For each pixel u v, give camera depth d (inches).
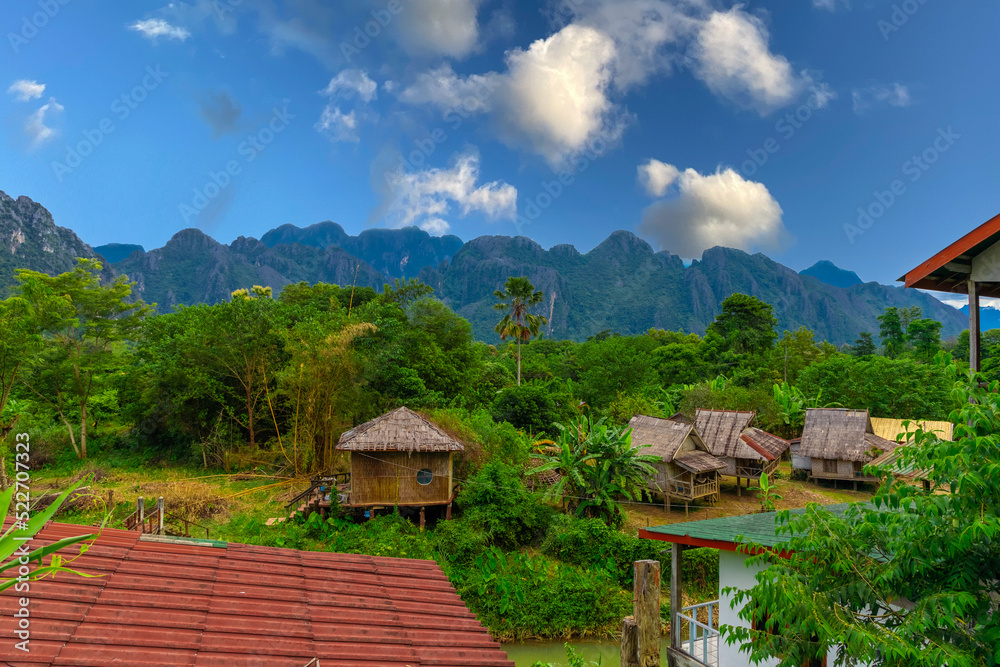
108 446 1344.7
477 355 1686.8
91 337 1306.6
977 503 167.8
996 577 173.3
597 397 1978.3
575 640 748.0
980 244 288.2
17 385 1257.4
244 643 257.4
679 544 362.6
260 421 1316.4
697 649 409.4
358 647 279.3
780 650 197.0
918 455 189.8
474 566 821.2
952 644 161.6
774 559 220.1
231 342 1257.4
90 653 222.5
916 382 1686.8
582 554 869.2
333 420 1127.0
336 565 374.3
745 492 1251.2
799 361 2285.9
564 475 995.3
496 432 1106.1
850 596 191.5
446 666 282.8
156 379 1250.6
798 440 1403.8
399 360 1352.1
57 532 317.1
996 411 173.6
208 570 319.9
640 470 1021.8
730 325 2728.8
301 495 938.7
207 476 1143.6
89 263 1384.1
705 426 1334.9
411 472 898.7
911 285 317.4
